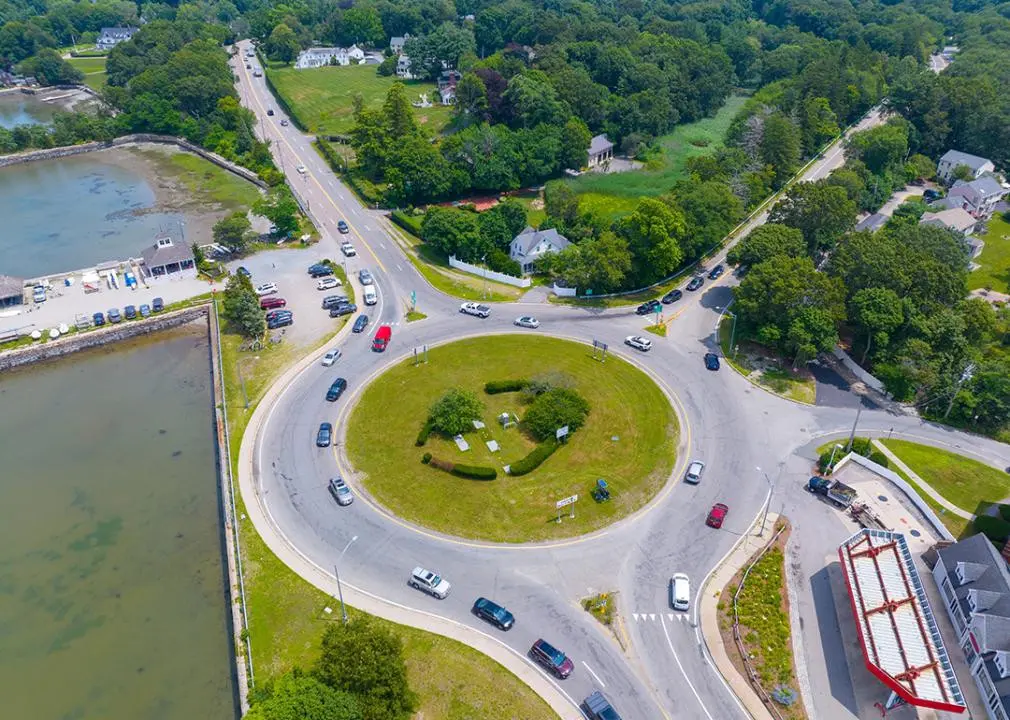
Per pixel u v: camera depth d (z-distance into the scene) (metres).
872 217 134.12
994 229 135.50
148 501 72.88
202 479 75.88
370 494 70.88
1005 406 79.12
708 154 171.88
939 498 71.38
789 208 113.31
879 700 52.44
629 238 108.88
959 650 56.50
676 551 64.81
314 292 108.75
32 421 84.69
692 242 111.62
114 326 100.12
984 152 157.62
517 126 166.25
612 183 152.62
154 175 164.50
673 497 71.00
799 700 52.34
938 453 77.75
